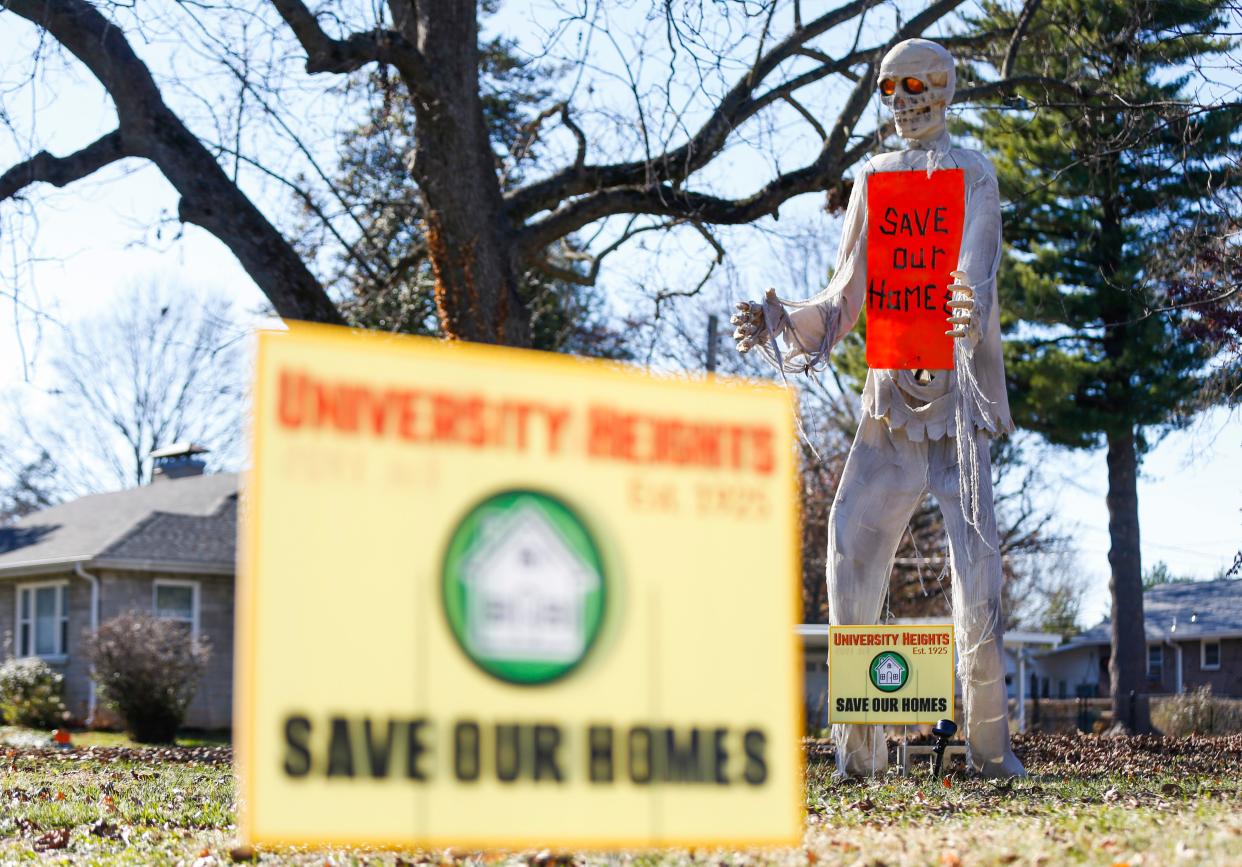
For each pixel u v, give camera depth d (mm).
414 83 15898
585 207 17453
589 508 4910
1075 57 20922
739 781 5047
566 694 4871
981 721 13422
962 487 13109
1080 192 25562
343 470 4652
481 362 4816
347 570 4645
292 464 4602
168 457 40781
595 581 4922
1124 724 29391
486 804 4746
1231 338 21203
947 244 13000
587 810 4863
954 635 13094
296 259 15148
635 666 4957
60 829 10094
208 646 28047
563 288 27234
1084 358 27328
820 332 13281
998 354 13312
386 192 20859
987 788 12180
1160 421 26859
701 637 5012
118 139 14977
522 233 16953
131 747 21656
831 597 13672
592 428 4941
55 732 26812
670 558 5020
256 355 4578
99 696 26469
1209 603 50188
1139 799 10906
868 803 10664
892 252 13008
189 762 17422
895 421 13414
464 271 16469
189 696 26922
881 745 13594
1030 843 7395
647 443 5012
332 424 4648
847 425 35875
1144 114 19547
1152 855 6812
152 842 9266
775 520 5160
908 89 13367
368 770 4641
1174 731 30578
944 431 13375
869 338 13023
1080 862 6816
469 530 4766
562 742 4848
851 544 13547
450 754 4715
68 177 14766
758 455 5160
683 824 4961
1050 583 64000
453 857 8008
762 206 18000
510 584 4812
